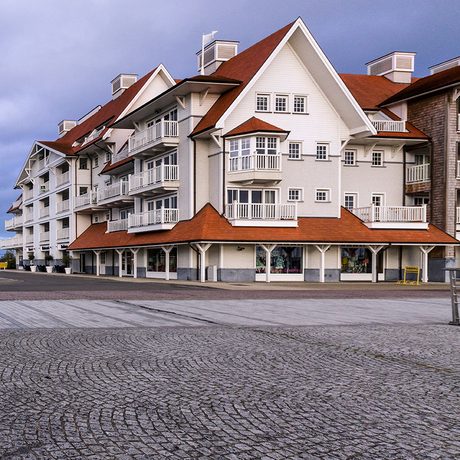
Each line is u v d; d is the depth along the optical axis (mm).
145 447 4230
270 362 7555
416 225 34031
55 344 8758
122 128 44406
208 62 41312
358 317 13555
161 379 6438
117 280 33906
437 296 21688
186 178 33969
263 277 32219
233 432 4605
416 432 4691
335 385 6293
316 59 33000
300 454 4148
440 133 35031
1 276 41219
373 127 33344
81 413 5051
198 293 21531
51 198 59219
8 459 3953
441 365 7551
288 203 32906
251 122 31938
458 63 41625
